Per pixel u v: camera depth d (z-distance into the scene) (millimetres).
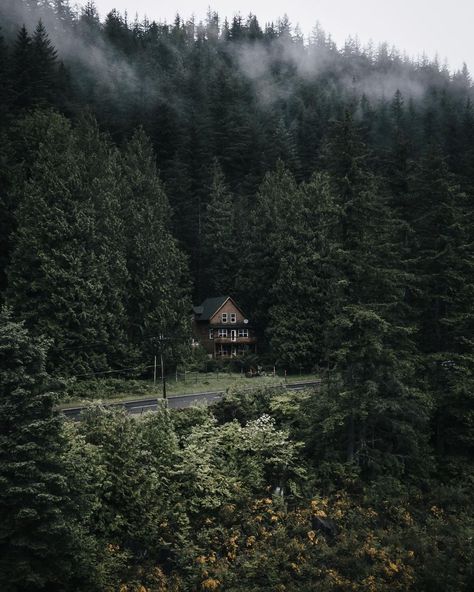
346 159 26891
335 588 19641
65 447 18125
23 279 40812
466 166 44719
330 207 27188
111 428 21891
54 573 15977
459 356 28938
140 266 47844
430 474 29234
